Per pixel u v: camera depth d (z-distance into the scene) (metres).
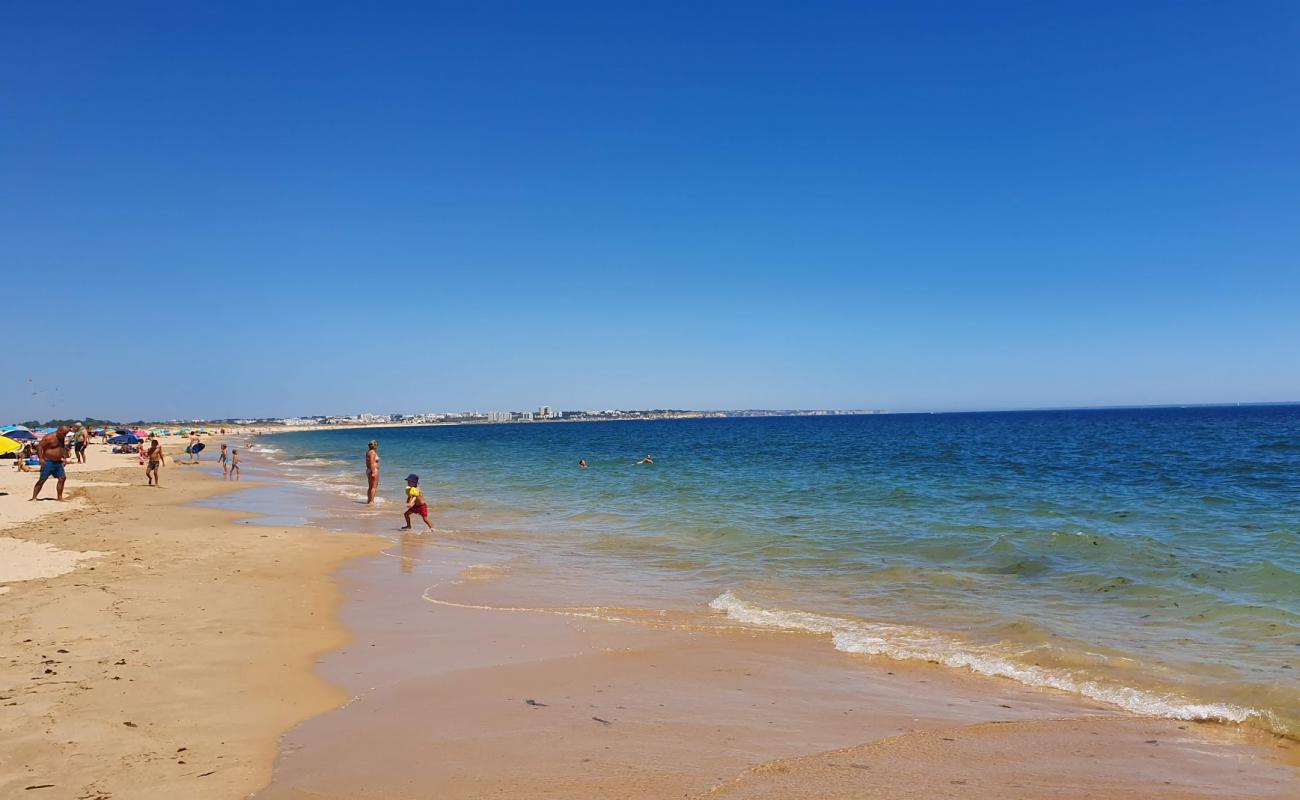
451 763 5.40
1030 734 6.06
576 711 6.56
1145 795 4.95
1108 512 20.42
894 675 7.64
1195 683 7.16
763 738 5.96
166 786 4.88
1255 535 16.17
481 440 112.44
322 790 4.93
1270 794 4.96
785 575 12.66
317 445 100.00
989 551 14.48
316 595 11.09
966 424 143.00
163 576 11.69
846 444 69.06
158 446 30.47
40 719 5.85
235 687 6.88
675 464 44.28
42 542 14.58
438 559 14.52
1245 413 187.62
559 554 15.05
